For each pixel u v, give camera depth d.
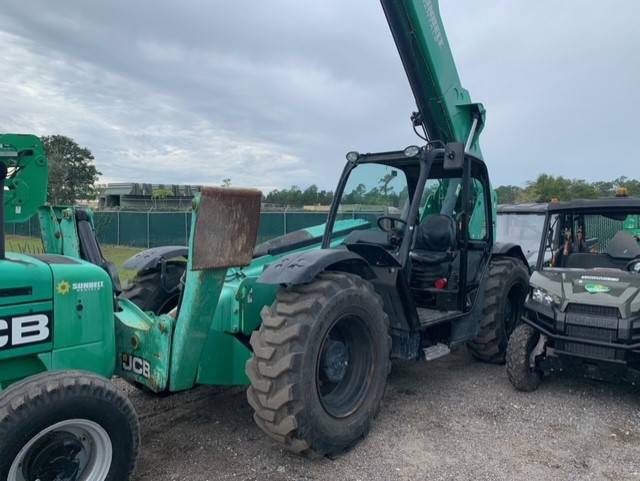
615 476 3.13
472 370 5.23
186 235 21.73
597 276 4.49
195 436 3.62
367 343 3.63
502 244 5.82
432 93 5.09
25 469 2.42
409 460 3.30
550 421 3.93
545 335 4.36
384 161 4.62
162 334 3.11
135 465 2.75
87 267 2.99
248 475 3.10
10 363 2.72
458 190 5.14
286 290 3.28
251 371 3.12
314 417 3.10
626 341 4.01
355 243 4.10
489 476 3.11
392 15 4.68
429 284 4.72
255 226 3.15
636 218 5.47
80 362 2.92
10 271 2.64
